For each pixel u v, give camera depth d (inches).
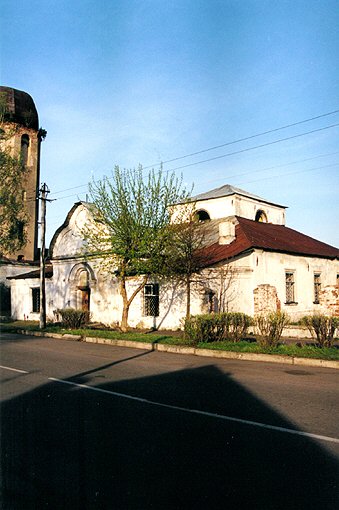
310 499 168.1
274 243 975.0
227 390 353.7
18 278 1342.3
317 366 477.1
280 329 564.1
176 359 539.8
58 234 1174.3
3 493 176.4
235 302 864.9
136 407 301.7
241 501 167.2
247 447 222.1
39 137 1695.4
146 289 968.3
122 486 180.2
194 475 189.8
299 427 254.2
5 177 846.5
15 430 252.7
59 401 320.2
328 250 1174.3
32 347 684.7
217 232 1026.7
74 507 163.9
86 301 1133.1
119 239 781.3
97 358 552.4
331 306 691.4
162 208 783.1
